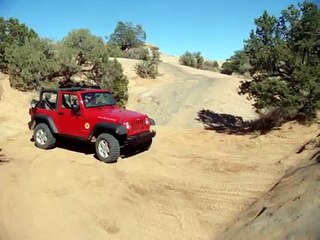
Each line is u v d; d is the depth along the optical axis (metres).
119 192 8.45
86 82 21.55
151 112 23.11
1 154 10.80
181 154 11.32
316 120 13.06
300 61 12.70
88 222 7.12
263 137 12.71
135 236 6.68
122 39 52.97
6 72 21.16
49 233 6.67
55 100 11.38
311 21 12.60
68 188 8.48
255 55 13.43
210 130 15.00
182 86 29.23
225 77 35.62
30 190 8.23
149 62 33.75
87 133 10.53
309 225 5.35
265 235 5.65
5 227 6.64
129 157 10.86
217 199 8.01
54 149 11.48
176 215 7.38
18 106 18.03
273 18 13.36
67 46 22.16
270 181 8.71
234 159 10.68
